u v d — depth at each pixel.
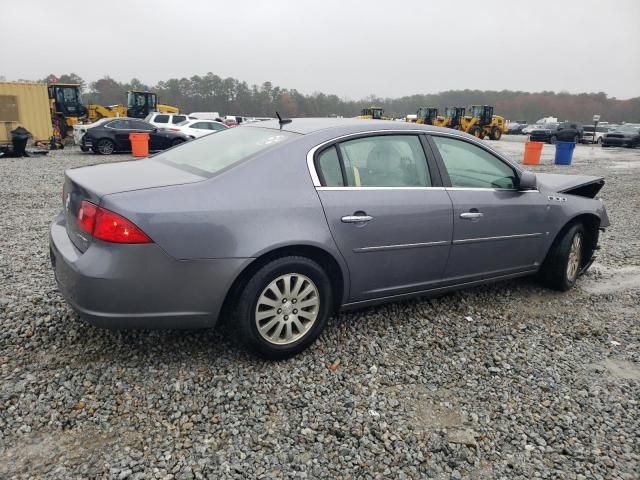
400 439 2.49
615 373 3.24
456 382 3.04
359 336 3.54
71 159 16.80
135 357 3.10
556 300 4.46
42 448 2.31
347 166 3.31
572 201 4.52
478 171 3.94
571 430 2.62
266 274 2.92
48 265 4.74
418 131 3.70
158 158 3.74
